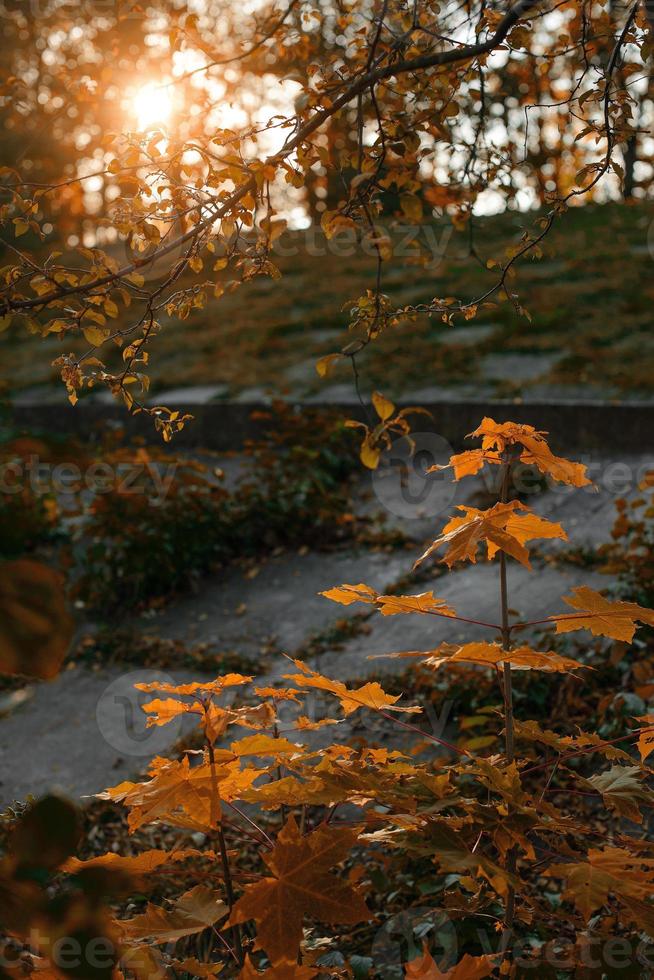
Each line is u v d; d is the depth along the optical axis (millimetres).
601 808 3311
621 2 2586
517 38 2367
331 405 7738
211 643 5391
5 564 581
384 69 1957
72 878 672
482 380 7875
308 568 6117
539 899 2674
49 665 589
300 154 1991
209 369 9609
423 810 1517
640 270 10211
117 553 6168
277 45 2662
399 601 1741
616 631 1655
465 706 4008
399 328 9680
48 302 1910
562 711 3824
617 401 6855
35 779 4227
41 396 9938
